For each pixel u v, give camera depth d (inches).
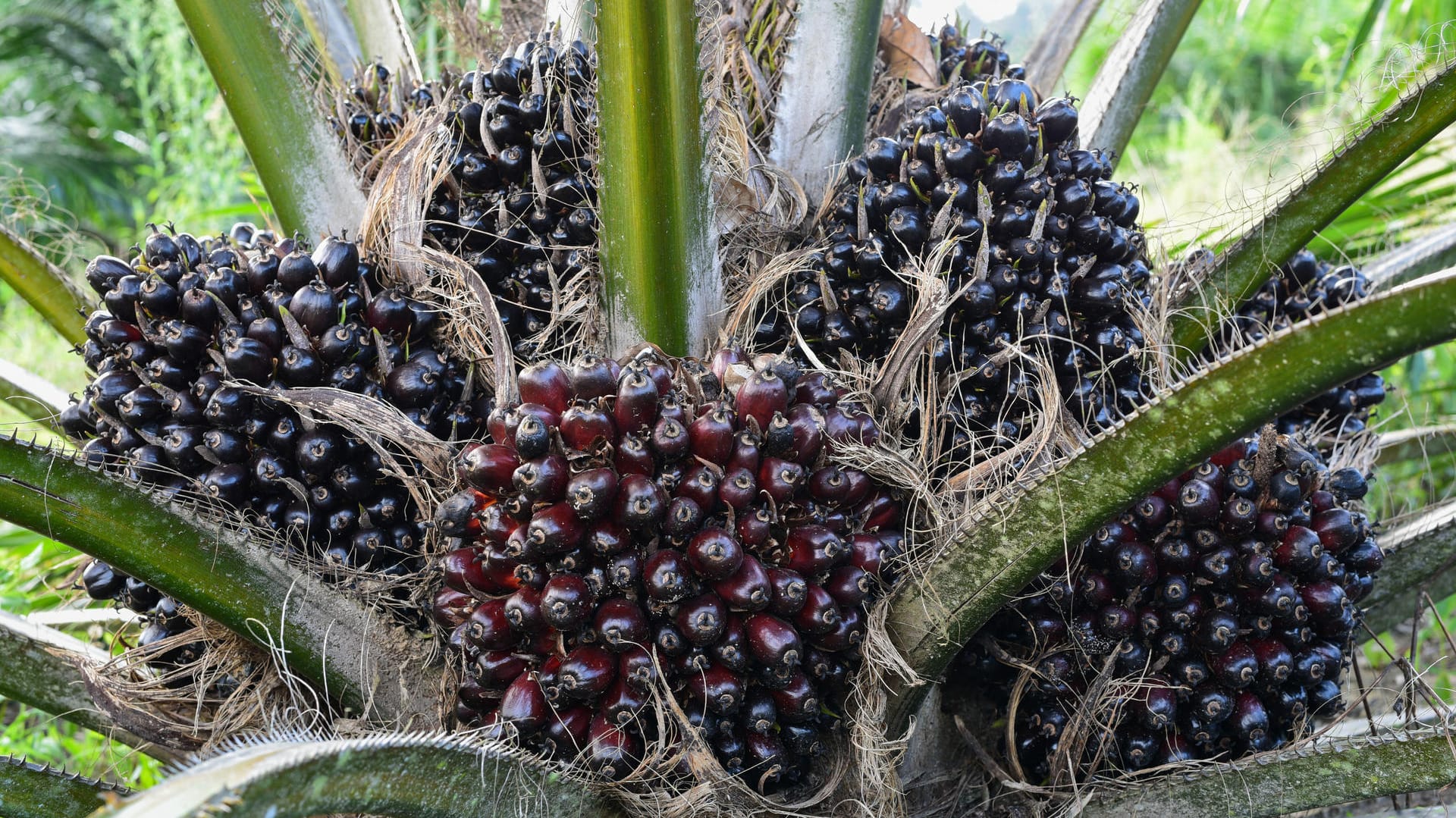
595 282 94.3
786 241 98.3
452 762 83.7
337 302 92.2
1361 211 112.3
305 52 102.6
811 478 88.8
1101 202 94.2
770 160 101.2
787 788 91.3
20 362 168.9
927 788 94.5
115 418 92.0
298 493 91.5
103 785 90.6
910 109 105.8
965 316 93.5
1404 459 110.6
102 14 315.6
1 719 118.3
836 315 95.0
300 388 90.7
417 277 95.7
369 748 81.5
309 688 91.1
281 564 90.3
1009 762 94.2
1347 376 82.7
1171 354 98.1
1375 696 110.0
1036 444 92.7
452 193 97.7
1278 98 274.1
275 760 79.0
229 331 90.9
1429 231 111.4
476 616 88.1
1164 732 91.9
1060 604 91.1
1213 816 89.7
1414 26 115.4
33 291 102.2
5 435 86.9
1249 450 91.1
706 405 88.8
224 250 93.4
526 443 86.5
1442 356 129.0
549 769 86.4
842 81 101.3
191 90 212.2
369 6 110.0
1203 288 100.0
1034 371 93.9
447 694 91.7
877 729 89.4
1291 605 89.8
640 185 90.7
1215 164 160.1
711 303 94.4
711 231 93.5
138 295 91.5
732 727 88.8
